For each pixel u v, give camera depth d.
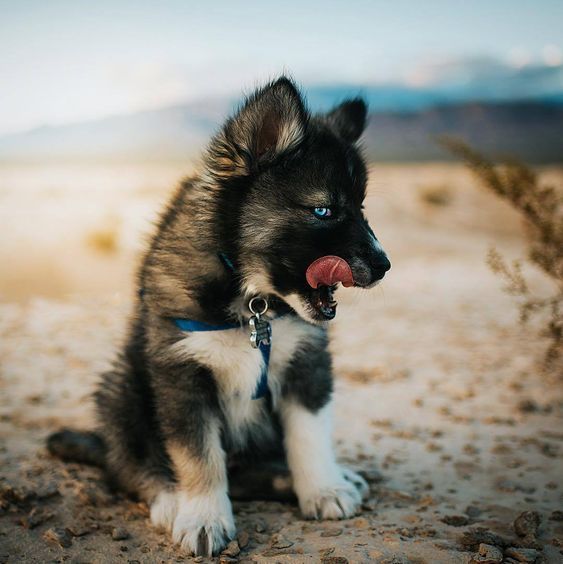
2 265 2.46
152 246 0.89
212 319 0.84
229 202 0.85
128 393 0.89
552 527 0.84
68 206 3.90
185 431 0.84
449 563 0.77
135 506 0.89
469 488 0.92
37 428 1.07
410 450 1.02
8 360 1.35
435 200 4.67
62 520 0.85
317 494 0.86
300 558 0.79
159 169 8.10
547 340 1.50
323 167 0.85
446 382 1.26
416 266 2.68
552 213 1.20
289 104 0.84
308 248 0.84
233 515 0.87
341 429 1.08
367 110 0.97
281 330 0.86
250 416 0.89
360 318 1.77
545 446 1.01
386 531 0.83
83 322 1.66
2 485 0.88
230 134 0.85
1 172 7.58
